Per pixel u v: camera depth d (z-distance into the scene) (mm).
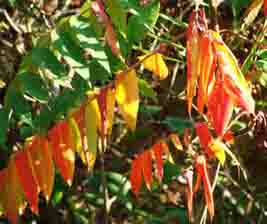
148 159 965
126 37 982
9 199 930
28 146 911
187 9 1459
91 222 1543
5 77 1521
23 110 967
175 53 1497
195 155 1133
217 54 769
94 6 831
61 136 896
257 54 1127
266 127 1124
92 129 876
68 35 898
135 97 851
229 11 1437
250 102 745
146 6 1009
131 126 849
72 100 945
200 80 773
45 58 905
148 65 1009
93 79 976
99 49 882
